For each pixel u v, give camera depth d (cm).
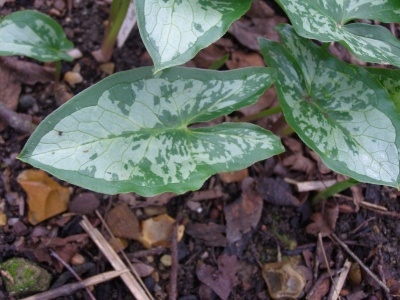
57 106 30
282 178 30
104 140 21
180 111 23
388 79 25
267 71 23
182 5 19
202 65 33
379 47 22
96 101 21
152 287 26
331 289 27
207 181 29
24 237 26
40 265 26
